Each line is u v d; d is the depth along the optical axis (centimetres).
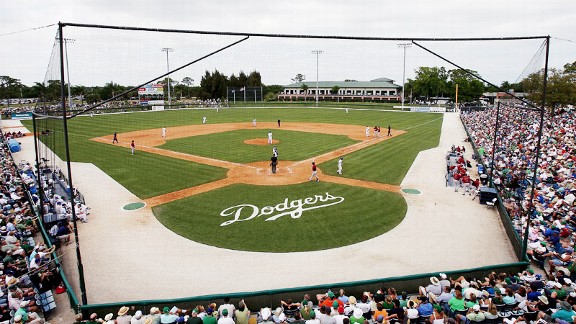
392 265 1775
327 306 1213
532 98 2405
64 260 1833
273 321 1296
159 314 1277
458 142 5012
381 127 6506
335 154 4116
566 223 1966
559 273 1508
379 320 1184
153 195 2739
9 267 1606
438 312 1208
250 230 2142
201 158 3897
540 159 3250
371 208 2489
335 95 15538
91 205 2547
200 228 2173
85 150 4312
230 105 12144
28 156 4238
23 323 1244
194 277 1677
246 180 3094
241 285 1611
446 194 2797
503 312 1291
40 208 2214
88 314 1352
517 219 2153
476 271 1580
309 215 2359
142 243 1998
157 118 7900
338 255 1867
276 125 6619
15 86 15950
